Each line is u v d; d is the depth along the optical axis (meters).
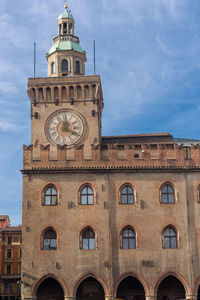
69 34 69.69
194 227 56.66
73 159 58.62
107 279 54.12
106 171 58.09
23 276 54.34
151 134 67.94
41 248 55.22
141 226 56.34
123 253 55.28
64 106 63.16
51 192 57.47
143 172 58.44
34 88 63.62
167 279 57.47
